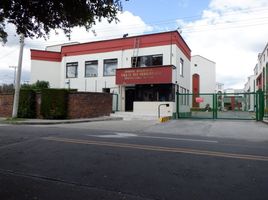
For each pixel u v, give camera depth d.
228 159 8.44
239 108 39.72
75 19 8.01
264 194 5.71
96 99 25.50
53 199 5.52
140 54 28.78
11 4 7.50
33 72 34.19
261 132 15.89
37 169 7.63
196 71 56.88
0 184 6.43
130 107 29.16
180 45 29.28
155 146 10.40
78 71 32.78
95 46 31.69
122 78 27.94
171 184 6.32
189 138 13.02
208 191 5.89
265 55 40.47
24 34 8.38
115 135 13.52
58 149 9.83
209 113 29.98
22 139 11.76
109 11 7.87
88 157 8.72
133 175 6.99
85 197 5.63
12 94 26.09
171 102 25.98
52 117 23.47
